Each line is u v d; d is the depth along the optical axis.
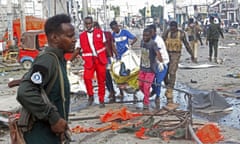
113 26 11.84
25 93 3.52
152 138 7.48
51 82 3.66
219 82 14.05
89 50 10.36
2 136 7.91
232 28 56.38
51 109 3.58
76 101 11.34
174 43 10.64
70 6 37.31
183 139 7.37
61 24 3.74
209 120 8.94
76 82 12.34
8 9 26.78
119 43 11.82
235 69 17.55
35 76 3.55
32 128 3.70
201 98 10.14
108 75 10.91
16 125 3.78
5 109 10.21
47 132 3.71
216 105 9.92
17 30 28.34
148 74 10.08
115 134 7.87
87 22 10.31
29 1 48.25
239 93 11.95
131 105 10.59
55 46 3.75
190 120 7.75
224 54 25.84
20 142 3.71
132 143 7.24
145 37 10.04
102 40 10.30
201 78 15.09
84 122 8.87
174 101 10.90
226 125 8.51
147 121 8.16
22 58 20.44
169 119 8.63
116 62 11.06
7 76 18.00
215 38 20.58
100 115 9.42
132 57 11.07
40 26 30.45
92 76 10.55
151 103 10.71
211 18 20.80
